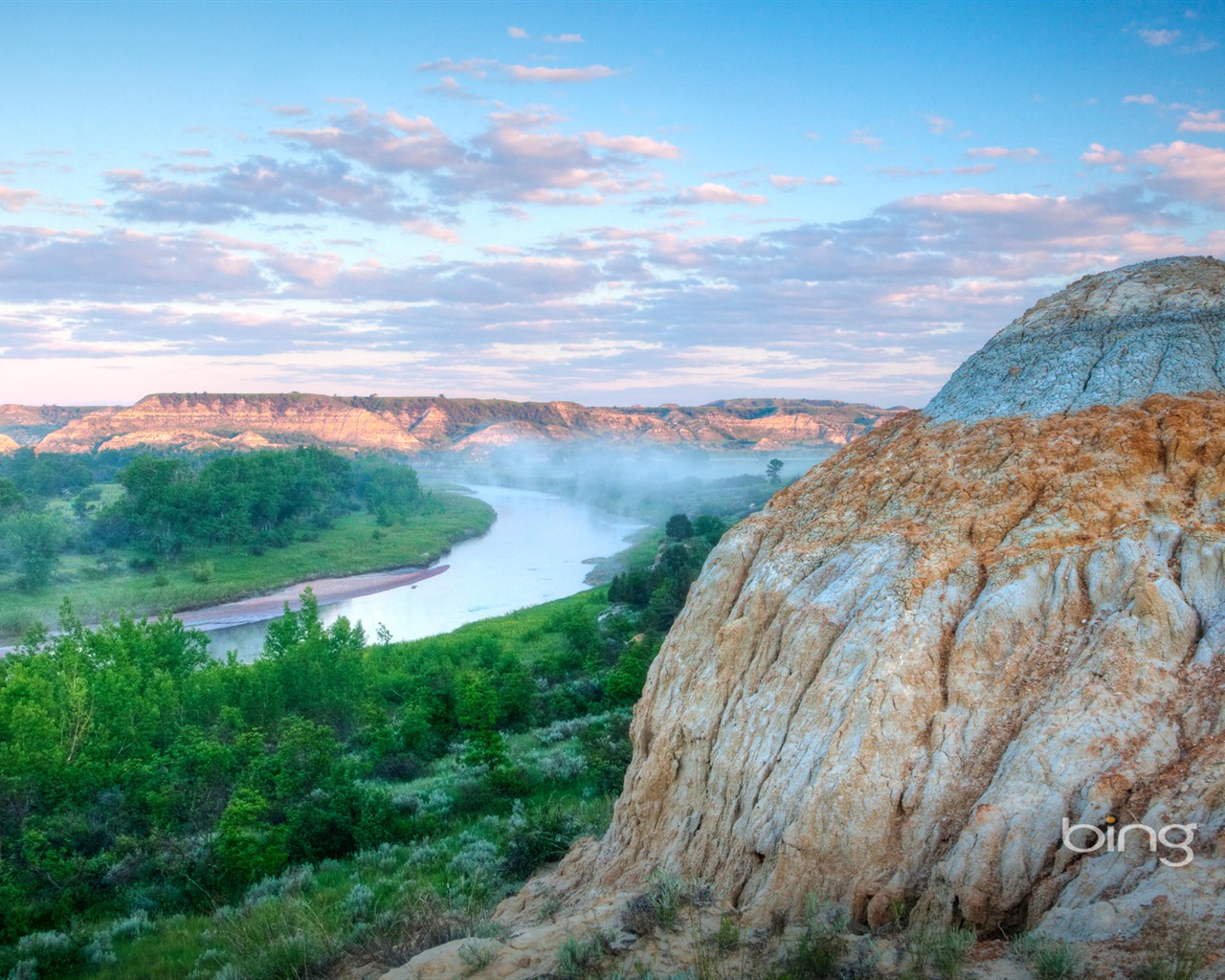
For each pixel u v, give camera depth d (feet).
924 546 41.09
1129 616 34.04
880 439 55.16
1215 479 38.17
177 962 57.41
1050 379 48.01
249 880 72.79
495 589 315.17
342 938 51.24
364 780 107.04
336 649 142.10
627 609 235.61
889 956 28.81
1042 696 34.09
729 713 43.86
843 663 38.68
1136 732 31.24
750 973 30.73
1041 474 41.81
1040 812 30.32
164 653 143.02
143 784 89.15
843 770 34.83
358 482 585.63
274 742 115.44
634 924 36.14
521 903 51.67
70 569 312.09
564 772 94.02
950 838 32.14
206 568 306.55
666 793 46.57
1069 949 25.08
